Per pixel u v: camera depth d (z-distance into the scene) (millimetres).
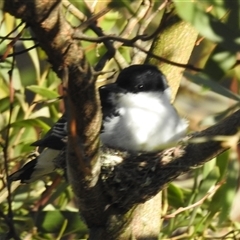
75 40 4215
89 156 4938
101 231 5836
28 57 7672
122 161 5977
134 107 6680
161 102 6789
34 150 7402
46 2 3951
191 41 6914
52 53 4234
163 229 6957
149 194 5703
